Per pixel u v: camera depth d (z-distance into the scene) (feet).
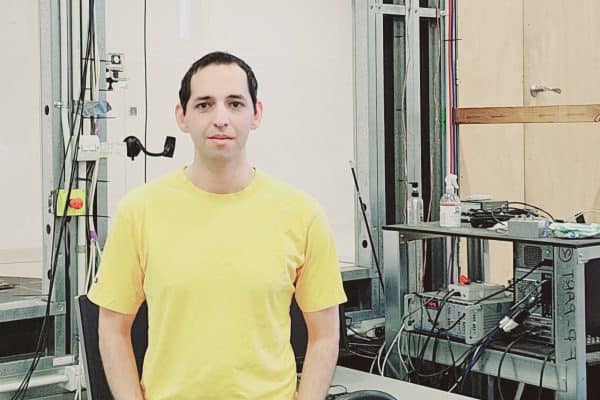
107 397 7.56
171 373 5.79
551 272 9.66
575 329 8.80
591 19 13.38
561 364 8.96
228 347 5.69
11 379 9.23
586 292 9.37
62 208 9.41
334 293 6.21
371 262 12.46
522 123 13.08
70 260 9.60
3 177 12.26
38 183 12.46
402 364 10.83
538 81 13.44
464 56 13.08
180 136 11.92
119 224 5.97
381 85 12.51
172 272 5.72
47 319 9.47
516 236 9.36
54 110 9.50
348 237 12.78
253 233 5.86
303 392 6.14
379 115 12.51
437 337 10.46
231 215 5.88
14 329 9.71
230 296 5.73
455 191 11.18
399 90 12.78
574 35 13.42
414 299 10.85
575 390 8.85
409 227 10.71
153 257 5.80
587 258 8.79
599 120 12.31
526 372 9.37
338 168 12.78
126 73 10.64
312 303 6.21
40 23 9.43
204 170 5.93
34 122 12.39
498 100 13.34
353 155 12.72
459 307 10.23
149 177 11.66
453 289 10.39
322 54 12.75
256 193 6.01
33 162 12.42
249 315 5.75
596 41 13.39
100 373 7.55
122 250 5.95
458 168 12.96
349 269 12.30
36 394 9.36
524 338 9.86
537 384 9.27
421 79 12.96
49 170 9.55
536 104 13.46
